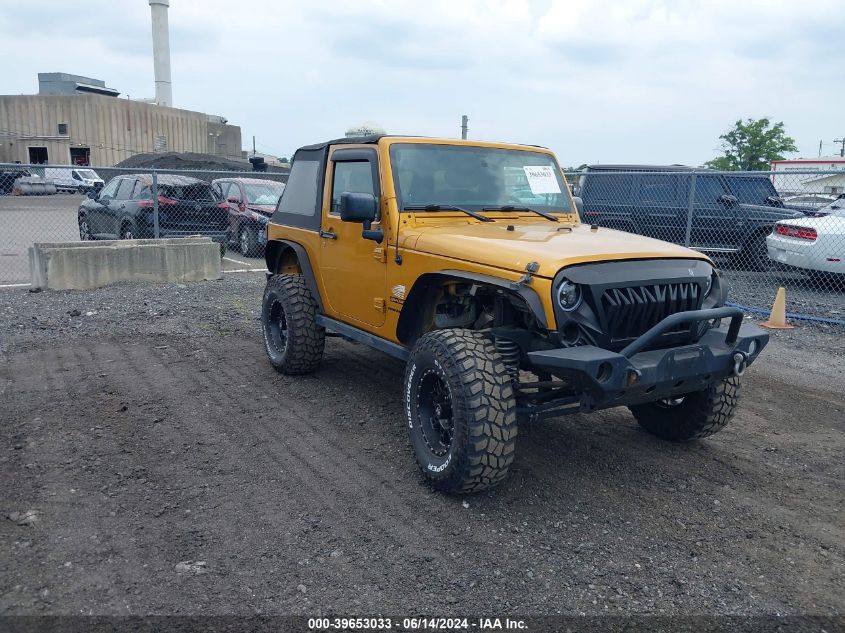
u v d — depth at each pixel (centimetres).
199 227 1364
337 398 571
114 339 750
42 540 348
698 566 343
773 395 618
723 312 381
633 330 384
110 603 301
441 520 379
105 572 323
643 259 394
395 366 664
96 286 1055
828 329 873
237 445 473
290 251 644
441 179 494
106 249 1060
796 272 1160
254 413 534
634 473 447
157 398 562
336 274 542
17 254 1425
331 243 545
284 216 633
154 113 4666
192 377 620
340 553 344
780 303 884
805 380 664
